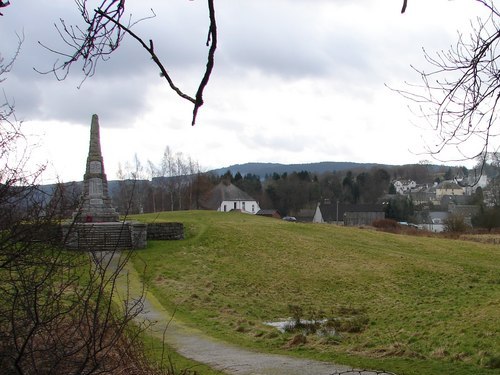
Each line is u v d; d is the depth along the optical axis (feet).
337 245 126.52
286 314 66.33
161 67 13.70
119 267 19.67
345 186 451.53
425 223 329.72
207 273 89.71
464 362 35.96
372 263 108.06
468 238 169.78
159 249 105.09
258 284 86.17
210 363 37.09
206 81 13.89
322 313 66.64
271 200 416.46
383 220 232.32
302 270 98.43
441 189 454.81
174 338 45.60
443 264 110.63
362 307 72.54
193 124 14.20
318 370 34.99
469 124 21.44
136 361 26.58
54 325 21.43
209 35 13.79
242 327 50.85
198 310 60.80
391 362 36.58
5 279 20.29
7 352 19.03
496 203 219.82
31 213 20.72
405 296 81.82
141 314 54.90
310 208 411.13
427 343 42.65
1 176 20.68
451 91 21.44
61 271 22.04
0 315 19.07
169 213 180.86
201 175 317.01
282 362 37.37
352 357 38.52
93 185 121.60
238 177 434.30
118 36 13.97
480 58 20.42
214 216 171.73
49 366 19.45
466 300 70.23
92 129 124.36
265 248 115.44
